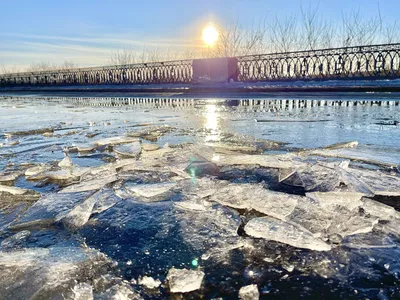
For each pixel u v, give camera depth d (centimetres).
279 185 218
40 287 112
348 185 204
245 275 121
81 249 139
